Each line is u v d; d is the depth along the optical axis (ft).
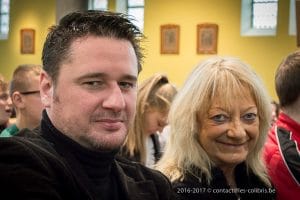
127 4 37.93
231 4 32.99
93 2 38.58
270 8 33.35
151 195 3.71
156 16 34.86
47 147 3.09
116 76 3.09
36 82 8.47
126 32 3.21
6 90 9.76
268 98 4.97
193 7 33.81
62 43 3.15
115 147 3.15
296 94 5.91
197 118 4.83
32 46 39.55
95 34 3.10
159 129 7.79
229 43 33.06
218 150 4.82
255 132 4.91
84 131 3.09
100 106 3.07
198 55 33.68
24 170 2.74
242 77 4.78
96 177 3.24
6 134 8.54
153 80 7.85
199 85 4.79
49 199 2.77
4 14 42.91
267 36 32.24
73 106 3.07
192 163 4.80
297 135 5.83
